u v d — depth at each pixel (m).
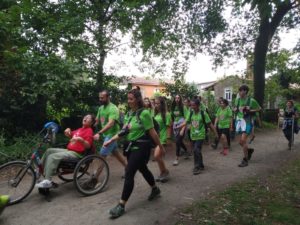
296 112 10.81
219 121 9.87
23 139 8.83
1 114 9.77
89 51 11.17
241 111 7.97
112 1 13.59
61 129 10.98
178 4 16.67
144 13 15.64
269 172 7.47
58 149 5.67
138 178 6.80
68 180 6.19
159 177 6.56
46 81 9.12
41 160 5.55
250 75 24.89
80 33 11.59
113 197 5.54
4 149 8.11
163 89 16.28
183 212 4.89
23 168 5.35
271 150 10.66
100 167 5.89
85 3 12.88
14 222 4.55
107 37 12.85
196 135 7.37
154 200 5.41
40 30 10.65
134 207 5.09
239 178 6.91
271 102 31.72
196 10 17.53
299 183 6.67
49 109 10.98
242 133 7.97
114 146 6.28
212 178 6.87
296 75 28.86
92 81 12.05
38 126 10.39
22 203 5.25
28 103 9.74
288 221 4.74
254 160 8.85
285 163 8.49
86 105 11.66
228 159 8.97
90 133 5.89
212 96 18.39
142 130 4.91
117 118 6.16
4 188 5.23
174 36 17.89
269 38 18.64
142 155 4.87
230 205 5.22
